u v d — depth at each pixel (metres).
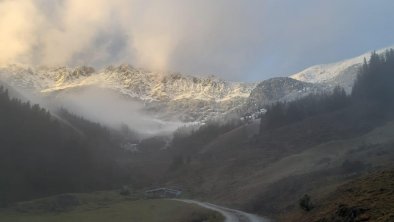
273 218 65.56
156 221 83.81
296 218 50.00
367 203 31.84
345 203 35.09
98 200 132.12
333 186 61.88
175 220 81.50
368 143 128.38
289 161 136.88
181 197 148.12
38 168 145.50
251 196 100.69
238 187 131.12
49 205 115.31
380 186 35.69
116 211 104.31
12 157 141.88
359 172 70.75
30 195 128.62
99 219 91.62
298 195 73.69
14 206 111.00
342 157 103.81
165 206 112.25
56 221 91.06
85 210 111.25
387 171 40.81
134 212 100.94
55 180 146.75
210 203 119.38
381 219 26.92
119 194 151.88
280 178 108.00
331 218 34.66
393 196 31.36
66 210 110.25
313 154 135.62
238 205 98.56
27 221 92.19
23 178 134.50
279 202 78.69
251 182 130.38
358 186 39.91
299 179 88.00
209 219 73.50
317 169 96.25
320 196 55.47
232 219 68.94
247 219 67.44
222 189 140.38
